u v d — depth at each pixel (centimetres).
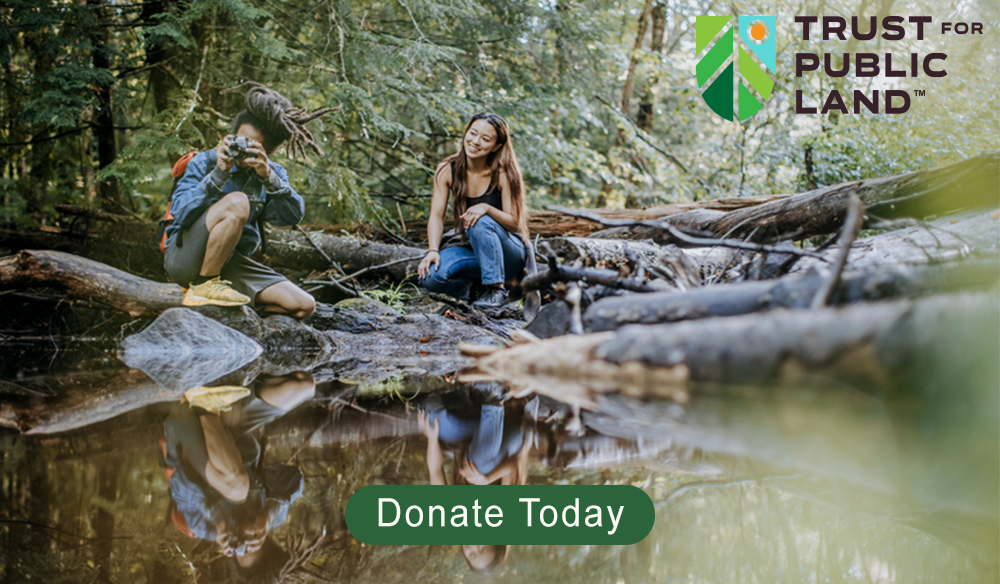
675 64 1034
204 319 349
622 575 65
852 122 803
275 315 371
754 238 434
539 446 117
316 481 101
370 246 525
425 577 67
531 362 230
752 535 74
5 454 118
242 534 80
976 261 142
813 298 148
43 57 614
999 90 969
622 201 1138
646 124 1150
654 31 1141
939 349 123
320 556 75
